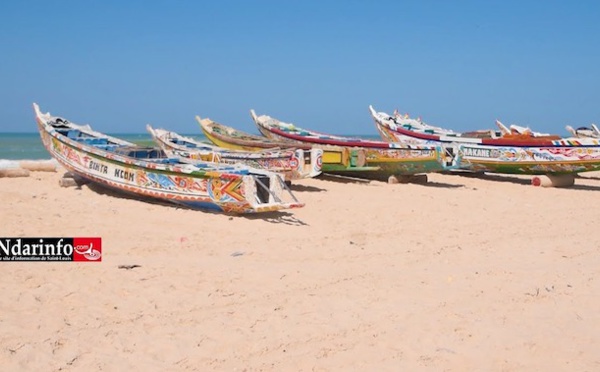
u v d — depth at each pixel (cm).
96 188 1395
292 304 662
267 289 709
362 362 529
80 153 1381
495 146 1969
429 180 1956
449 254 916
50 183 1482
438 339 584
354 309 655
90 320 588
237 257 845
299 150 1468
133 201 1247
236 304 655
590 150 1769
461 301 695
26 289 661
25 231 923
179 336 563
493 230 1113
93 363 500
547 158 1855
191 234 971
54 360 500
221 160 1573
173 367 504
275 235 993
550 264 874
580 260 903
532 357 552
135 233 955
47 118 1612
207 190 1134
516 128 2216
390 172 1833
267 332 584
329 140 1983
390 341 575
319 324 609
